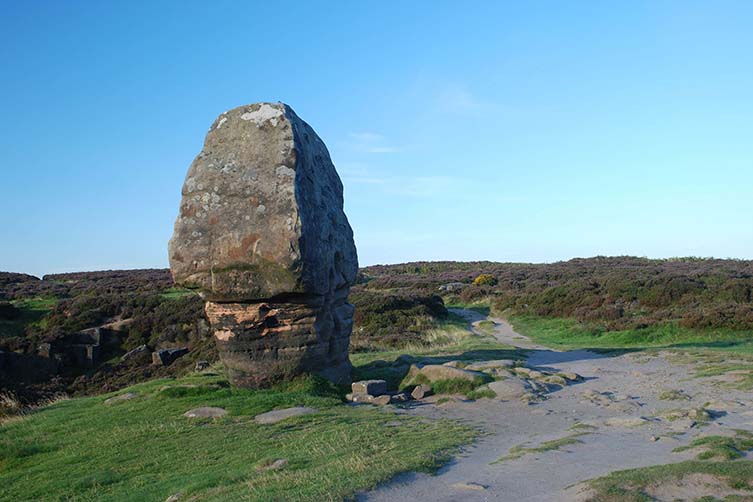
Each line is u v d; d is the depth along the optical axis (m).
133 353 35.38
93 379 32.47
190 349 34.59
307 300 15.98
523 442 10.62
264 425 13.26
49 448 13.27
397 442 10.79
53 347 34.62
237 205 15.86
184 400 15.80
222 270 15.75
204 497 8.50
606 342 29.48
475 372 17.17
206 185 16.30
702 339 27.11
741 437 9.34
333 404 15.09
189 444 12.21
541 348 27.47
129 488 10.01
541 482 7.79
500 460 9.14
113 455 12.11
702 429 10.45
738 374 16.25
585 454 9.13
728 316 28.28
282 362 16.39
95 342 36.44
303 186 15.98
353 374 18.45
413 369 17.98
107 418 15.12
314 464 9.56
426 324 36.47
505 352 24.23
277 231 15.24
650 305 36.03
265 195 15.65
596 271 60.66
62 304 42.53
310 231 15.55
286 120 16.31
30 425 15.56
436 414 13.95
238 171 16.12
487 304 50.44
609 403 14.05
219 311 16.41
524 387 15.84
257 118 16.59
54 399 28.77
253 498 7.84
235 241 15.61
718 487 6.86
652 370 18.92
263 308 16.11
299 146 16.28
